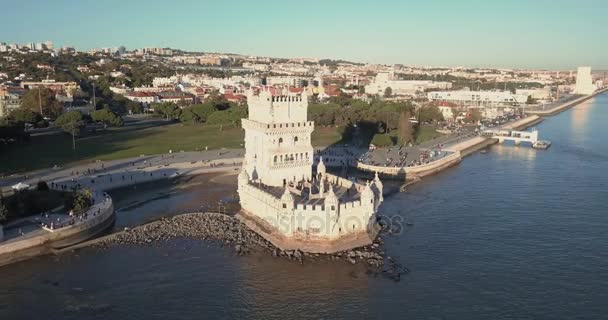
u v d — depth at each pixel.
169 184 177.62
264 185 138.38
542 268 106.75
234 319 86.75
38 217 128.62
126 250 115.56
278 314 88.38
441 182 186.50
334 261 109.56
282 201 115.44
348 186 137.12
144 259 110.56
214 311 89.38
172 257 111.69
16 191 138.25
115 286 98.25
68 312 88.75
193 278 101.69
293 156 140.38
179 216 138.62
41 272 104.06
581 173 199.00
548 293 95.94
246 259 110.62
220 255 112.69
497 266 107.75
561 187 174.88
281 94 139.75
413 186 180.38
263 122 140.50
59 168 190.50
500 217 140.75
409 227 132.75
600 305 91.50
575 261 110.25
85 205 135.12
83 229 123.19
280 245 116.38
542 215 142.25
